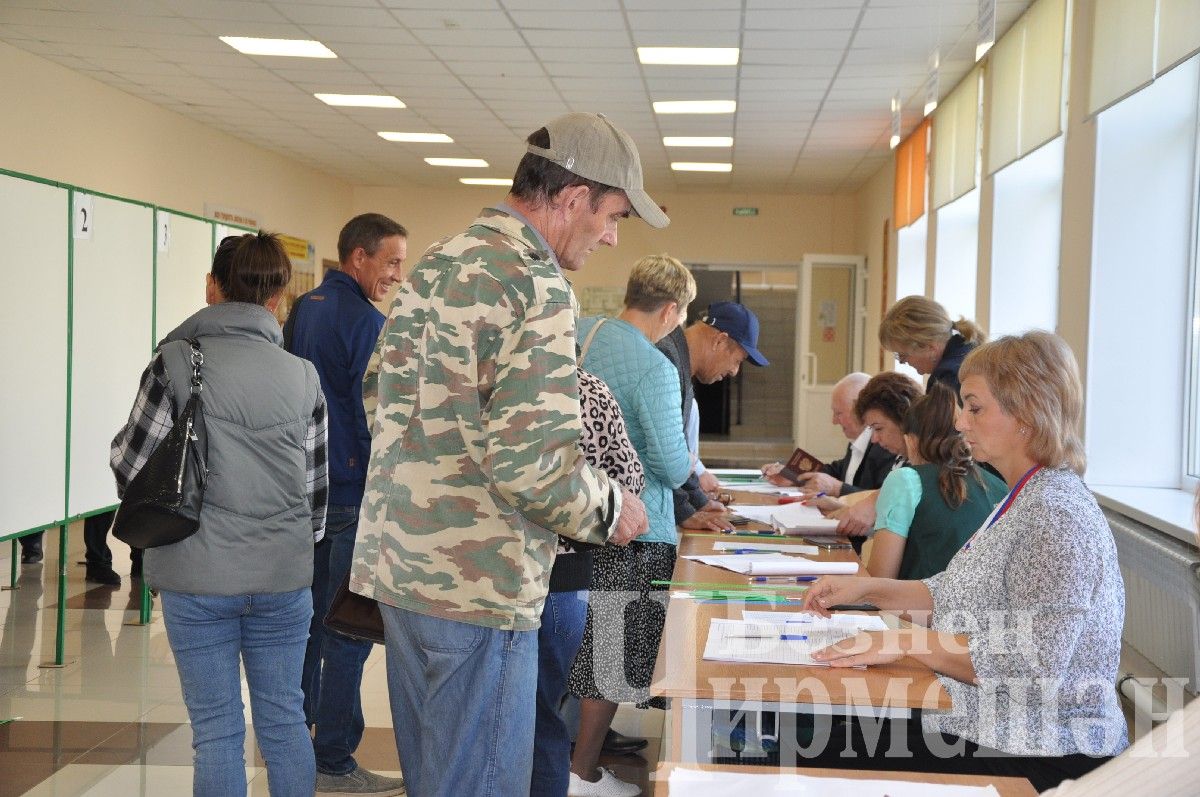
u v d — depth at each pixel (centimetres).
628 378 284
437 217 1559
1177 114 532
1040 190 730
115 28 738
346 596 191
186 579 231
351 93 930
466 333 165
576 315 177
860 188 1438
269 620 246
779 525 334
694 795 126
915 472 272
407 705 175
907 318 388
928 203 962
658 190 1506
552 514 163
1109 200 540
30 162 813
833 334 1399
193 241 550
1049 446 203
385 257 345
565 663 243
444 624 169
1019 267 733
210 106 999
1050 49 612
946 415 271
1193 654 345
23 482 400
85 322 443
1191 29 433
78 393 440
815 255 1391
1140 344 539
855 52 748
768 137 1085
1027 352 204
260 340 249
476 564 167
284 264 261
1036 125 636
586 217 183
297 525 247
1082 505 196
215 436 235
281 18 705
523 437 161
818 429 1395
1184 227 533
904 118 971
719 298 1570
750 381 1606
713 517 343
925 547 267
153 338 505
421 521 168
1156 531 435
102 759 345
